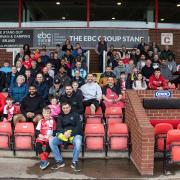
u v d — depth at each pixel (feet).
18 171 31.19
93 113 37.88
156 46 58.65
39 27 60.75
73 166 31.58
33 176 30.14
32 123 34.96
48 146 32.19
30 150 34.78
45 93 40.78
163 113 37.45
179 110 37.55
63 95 37.96
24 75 43.16
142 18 61.31
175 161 31.40
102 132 34.47
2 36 60.64
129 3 61.26
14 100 41.09
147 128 30.55
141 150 30.63
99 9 61.05
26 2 61.00
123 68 49.78
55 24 60.90
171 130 31.86
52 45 60.59
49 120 33.68
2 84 45.21
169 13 61.57
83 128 36.42
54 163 33.12
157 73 43.27
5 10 61.05
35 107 37.40
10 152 34.86
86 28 60.64
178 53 61.31
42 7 61.00
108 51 56.70
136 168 32.12
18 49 60.03
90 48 60.54
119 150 34.73
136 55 55.26
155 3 61.46
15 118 35.94
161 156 34.81
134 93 36.83
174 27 61.57
